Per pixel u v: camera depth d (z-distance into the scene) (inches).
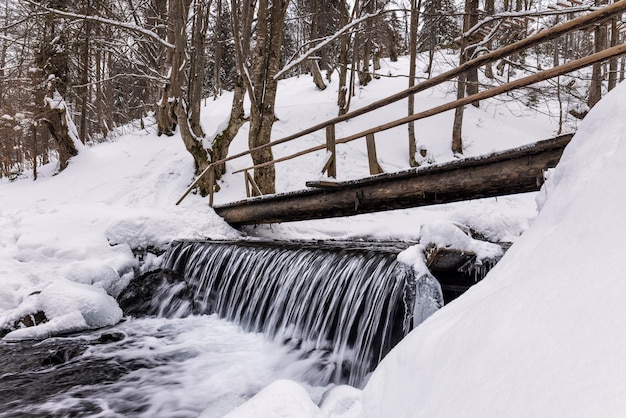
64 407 153.0
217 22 1013.8
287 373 179.3
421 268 148.3
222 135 477.7
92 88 1063.0
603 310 42.4
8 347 211.3
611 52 110.1
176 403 155.4
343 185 245.6
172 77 450.3
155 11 585.0
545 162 163.5
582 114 761.6
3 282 263.0
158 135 693.9
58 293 248.7
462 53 594.6
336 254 212.7
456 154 628.1
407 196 221.6
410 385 60.3
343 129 692.7
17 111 676.1
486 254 156.6
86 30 622.5
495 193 187.9
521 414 37.8
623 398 32.7
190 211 403.5
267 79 425.7
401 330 155.2
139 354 202.7
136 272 324.8
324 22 960.3
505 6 811.4
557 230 69.1
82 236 327.3
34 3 402.3
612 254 50.6
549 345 43.1
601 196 63.2
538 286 54.8
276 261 242.7
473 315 60.2
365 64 958.4
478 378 46.6
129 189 482.9
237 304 254.4
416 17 588.1
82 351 206.4
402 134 681.0
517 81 137.3
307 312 204.2
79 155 610.9
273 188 436.1
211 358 197.8
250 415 75.3
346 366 171.8
